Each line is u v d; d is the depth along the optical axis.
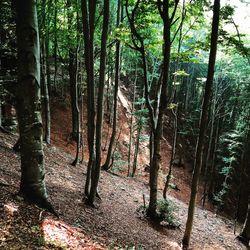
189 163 32.00
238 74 25.61
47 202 6.62
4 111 16.77
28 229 5.34
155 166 11.80
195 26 14.20
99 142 9.93
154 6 11.19
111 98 30.44
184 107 39.50
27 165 6.33
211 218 18.70
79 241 6.00
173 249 9.56
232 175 30.80
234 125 33.94
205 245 11.92
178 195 23.80
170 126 35.50
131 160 25.88
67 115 25.77
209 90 9.78
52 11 14.17
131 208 12.73
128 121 30.59
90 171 10.63
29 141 6.21
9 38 12.38
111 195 13.57
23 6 5.73
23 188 6.43
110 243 7.09
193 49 12.98
